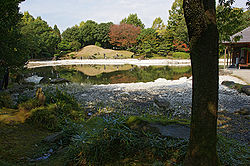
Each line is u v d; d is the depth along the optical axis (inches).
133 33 2598.4
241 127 206.4
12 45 264.5
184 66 1360.7
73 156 126.8
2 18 224.4
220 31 152.1
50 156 138.8
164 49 2171.5
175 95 430.3
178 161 112.4
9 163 116.6
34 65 1594.5
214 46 86.7
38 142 161.8
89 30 2974.9
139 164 113.0
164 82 637.9
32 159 132.0
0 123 184.2
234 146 136.7
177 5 2097.7
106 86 571.8
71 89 494.6
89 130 157.4
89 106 342.3
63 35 3078.2
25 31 976.9
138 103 365.7
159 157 118.0
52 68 1326.3
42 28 2297.0
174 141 124.8
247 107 281.6
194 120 91.7
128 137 132.2
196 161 90.3
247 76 637.9
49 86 516.7
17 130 179.2
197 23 84.0
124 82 691.4
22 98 283.9
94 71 1103.6
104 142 126.8
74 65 1577.3
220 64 1304.1
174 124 148.6
